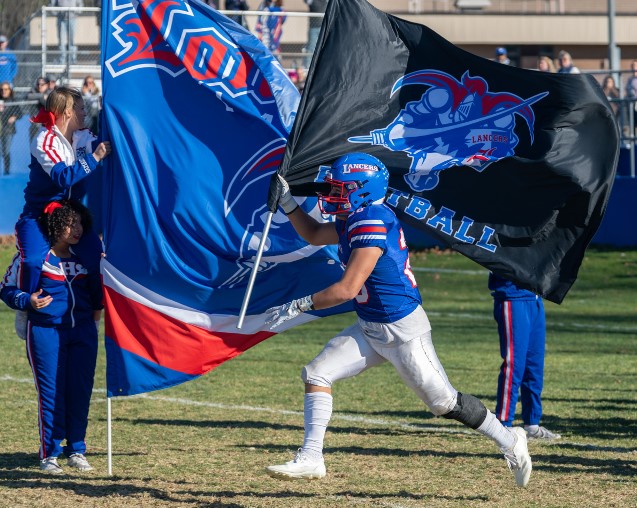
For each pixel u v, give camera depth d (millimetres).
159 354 12219
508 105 11992
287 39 44656
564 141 11852
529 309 14250
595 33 71938
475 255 11719
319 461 10438
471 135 11969
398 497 11219
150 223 12141
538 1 71688
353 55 11930
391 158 11836
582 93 11922
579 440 14461
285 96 12477
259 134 12352
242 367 21594
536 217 11773
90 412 16625
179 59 12312
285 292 12375
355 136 11820
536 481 11969
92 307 12703
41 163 12148
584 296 37281
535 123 11922
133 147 12180
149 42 12336
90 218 12453
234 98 12375
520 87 11992
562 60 42812
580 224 11797
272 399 17859
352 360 10656
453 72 12016
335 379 10695
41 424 12367
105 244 12180
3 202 44469
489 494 11344
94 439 14484
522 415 15125
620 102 45312
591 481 11961
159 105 12297
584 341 26250
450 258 46281
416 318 10516
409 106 11969
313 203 12383
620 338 26859
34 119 12320
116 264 12164
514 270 11727
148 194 12180
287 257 12273
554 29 71562
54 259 12250
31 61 45438
